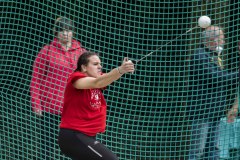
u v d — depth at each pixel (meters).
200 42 23.38
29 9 23.69
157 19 25.36
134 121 24.80
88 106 18.23
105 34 25.14
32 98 22.98
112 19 25.42
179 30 25.08
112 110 25.05
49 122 23.16
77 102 18.19
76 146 18.09
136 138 24.77
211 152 23.27
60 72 22.98
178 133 24.42
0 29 24.12
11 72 24.44
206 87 23.58
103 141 24.44
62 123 18.42
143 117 24.97
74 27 23.70
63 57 23.02
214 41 23.06
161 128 24.69
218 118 23.38
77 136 18.12
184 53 24.72
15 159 23.78
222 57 23.59
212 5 24.52
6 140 23.83
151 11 25.50
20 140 23.77
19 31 24.58
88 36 24.94
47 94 23.05
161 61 24.05
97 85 17.56
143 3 25.36
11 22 24.84
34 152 23.56
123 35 24.28
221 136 23.28
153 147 24.20
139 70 24.83
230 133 23.23
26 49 24.62
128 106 25.19
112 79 17.33
